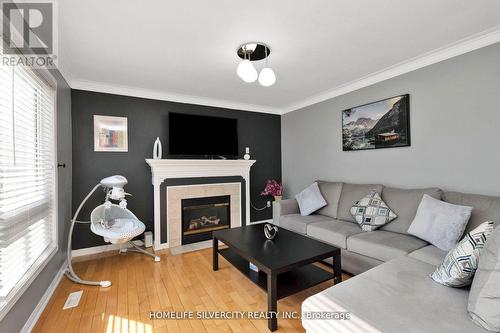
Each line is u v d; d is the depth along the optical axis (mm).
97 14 1783
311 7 1757
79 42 2188
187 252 3305
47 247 2188
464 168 2371
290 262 1820
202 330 1722
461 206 2025
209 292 2232
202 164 3807
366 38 2207
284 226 3410
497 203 1962
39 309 1897
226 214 4156
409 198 2557
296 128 4500
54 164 2299
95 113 3252
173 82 3244
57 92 2498
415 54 2543
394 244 2137
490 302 1059
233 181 4160
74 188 3104
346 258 2475
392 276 1553
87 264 2861
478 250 1303
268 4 1714
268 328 1742
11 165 1589
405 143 2826
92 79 3096
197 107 4031
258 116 4637
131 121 3486
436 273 1479
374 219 2609
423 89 2674
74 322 1807
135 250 3301
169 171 3545
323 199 3430
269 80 2107
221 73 2953
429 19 1927
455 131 2430
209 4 1702
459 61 2387
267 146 4734
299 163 4445
